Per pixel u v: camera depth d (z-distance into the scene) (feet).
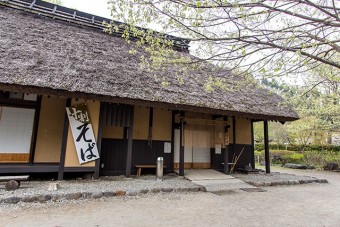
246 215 14.90
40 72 18.11
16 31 23.03
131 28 11.25
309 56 8.44
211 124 28.94
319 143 55.83
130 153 24.53
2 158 21.62
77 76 19.43
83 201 16.39
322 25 7.93
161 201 17.42
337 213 16.10
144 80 23.21
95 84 19.53
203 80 28.94
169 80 25.32
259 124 76.07
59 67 19.60
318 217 15.11
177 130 30.86
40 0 31.53
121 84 20.98
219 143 29.45
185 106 22.99
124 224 12.52
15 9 28.63
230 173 31.40
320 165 46.60
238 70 11.67
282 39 8.48
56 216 13.34
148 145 28.25
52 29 26.91
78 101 22.48
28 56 19.35
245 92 31.32
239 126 35.37
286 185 26.25
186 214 14.62
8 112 22.31
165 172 28.60
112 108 23.99
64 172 23.04
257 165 53.36
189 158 31.48
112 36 32.50
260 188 23.85
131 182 21.88
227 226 12.84
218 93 27.37
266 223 13.61
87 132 22.27
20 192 16.42
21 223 12.11
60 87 17.72
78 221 12.72
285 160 53.31
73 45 24.63
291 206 17.52
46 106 23.98
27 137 22.75
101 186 19.45
